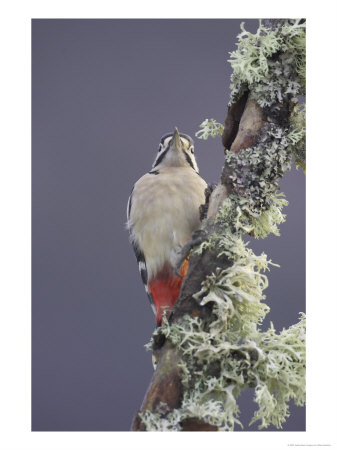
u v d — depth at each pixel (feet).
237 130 18.81
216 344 16.25
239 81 18.21
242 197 17.26
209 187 18.49
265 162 17.30
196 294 16.53
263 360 16.06
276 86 17.80
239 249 16.97
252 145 17.57
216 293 16.52
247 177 17.33
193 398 15.74
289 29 17.99
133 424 15.72
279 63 17.99
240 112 18.54
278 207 18.08
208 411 15.28
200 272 16.90
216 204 17.48
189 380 15.90
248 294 16.58
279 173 17.52
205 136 19.74
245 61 17.95
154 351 16.81
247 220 17.35
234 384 15.96
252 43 18.20
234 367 15.98
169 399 15.80
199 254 17.02
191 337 16.24
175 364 16.05
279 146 17.44
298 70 18.21
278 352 16.65
